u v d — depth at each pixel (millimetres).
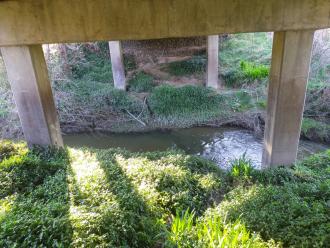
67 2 4621
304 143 9008
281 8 4500
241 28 4641
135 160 5812
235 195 4496
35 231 3236
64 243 3096
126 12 4613
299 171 5465
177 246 3250
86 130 11250
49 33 4875
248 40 14648
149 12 4590
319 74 10711
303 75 5082
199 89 12062
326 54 10758
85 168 5227
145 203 4160
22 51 5195
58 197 4199
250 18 4566
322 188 4488
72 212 3602
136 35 4758
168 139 10359
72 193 4281
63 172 5102
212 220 3668
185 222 3605
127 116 11703
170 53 14195
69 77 13094
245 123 10570
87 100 11820
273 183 5242
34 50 5324
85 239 3117
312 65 10602
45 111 5789
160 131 10914
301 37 4777
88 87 12570
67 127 11320
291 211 3762
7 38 4992
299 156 8203
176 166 5625
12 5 4715
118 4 4566
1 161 5492
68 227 3279
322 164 6020
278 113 5359
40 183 4984
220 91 12375
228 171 6035
